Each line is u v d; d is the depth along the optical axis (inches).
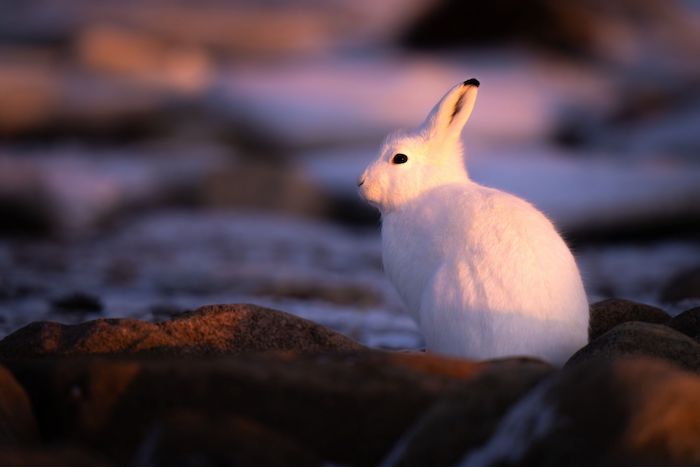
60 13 2805.1
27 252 1262.3
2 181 1562.5
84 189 1565.0
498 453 303.0
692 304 640.4
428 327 427.5
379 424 344.8
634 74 2551.7
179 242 1378.0
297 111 2062.0
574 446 291.9
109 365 355.6
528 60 2463.1
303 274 1068.5
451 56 2544.3
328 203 1733.5
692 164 1860.2
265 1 3142.2
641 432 286.5
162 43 2669.8
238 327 436.8
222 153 1995.6
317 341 438.6
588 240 1571.1
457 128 505.0
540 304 409.1
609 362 308.2
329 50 2743.6
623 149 2062.0
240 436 302.2
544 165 1754.4
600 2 3051.2
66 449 305.6
